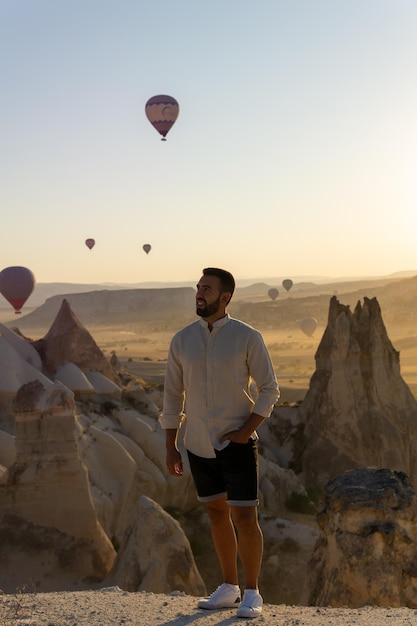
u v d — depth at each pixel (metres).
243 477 5.87
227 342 5.89
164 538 17.36
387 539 9.97
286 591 21.34
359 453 33.44
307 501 29.52
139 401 30.23
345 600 10.00
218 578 22.30
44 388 19.09
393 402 34.75
